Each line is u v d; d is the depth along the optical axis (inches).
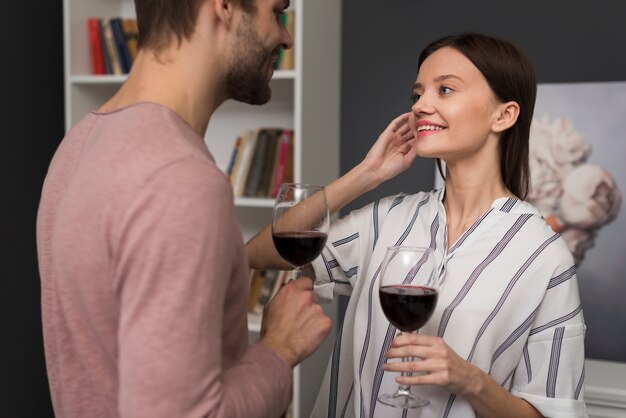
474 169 57.2
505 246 54.7
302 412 107.0
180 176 30.5
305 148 105.3
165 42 36.7
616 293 103.0
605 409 87.6
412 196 62.6
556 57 107.7
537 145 106.0
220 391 31.2
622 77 104.8
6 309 117.0
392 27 115.7
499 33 110.4
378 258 59.2
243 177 114.0
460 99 54.5
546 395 52.8
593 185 103.4
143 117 33.4
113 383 34.4
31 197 122.9
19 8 119.1
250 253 60.6
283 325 39.7
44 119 125.9
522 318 53.3
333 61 115.5
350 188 60.3
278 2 39.9
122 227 30.2
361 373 57.1
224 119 124.8
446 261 55.4
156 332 29.1
